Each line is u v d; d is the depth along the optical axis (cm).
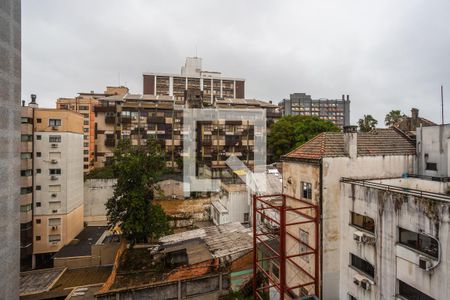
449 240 845
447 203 854
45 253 3131
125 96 5569
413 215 972
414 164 1561
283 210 1240
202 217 3150
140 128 5153
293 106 12875
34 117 3131
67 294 2153
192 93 5688
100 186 3797
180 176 4250
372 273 1176
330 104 12988
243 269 1777
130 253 2369
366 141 1578
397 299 1030
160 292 1612
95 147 5122
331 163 1327
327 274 1317
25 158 3006
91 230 3569
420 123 2670
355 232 1221
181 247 1997
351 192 1272
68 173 3231
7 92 1588
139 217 2442
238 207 2678
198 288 1675
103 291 1579
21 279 2373
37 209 3114
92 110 6256
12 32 1631
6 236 1585
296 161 1520
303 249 1462
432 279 897
